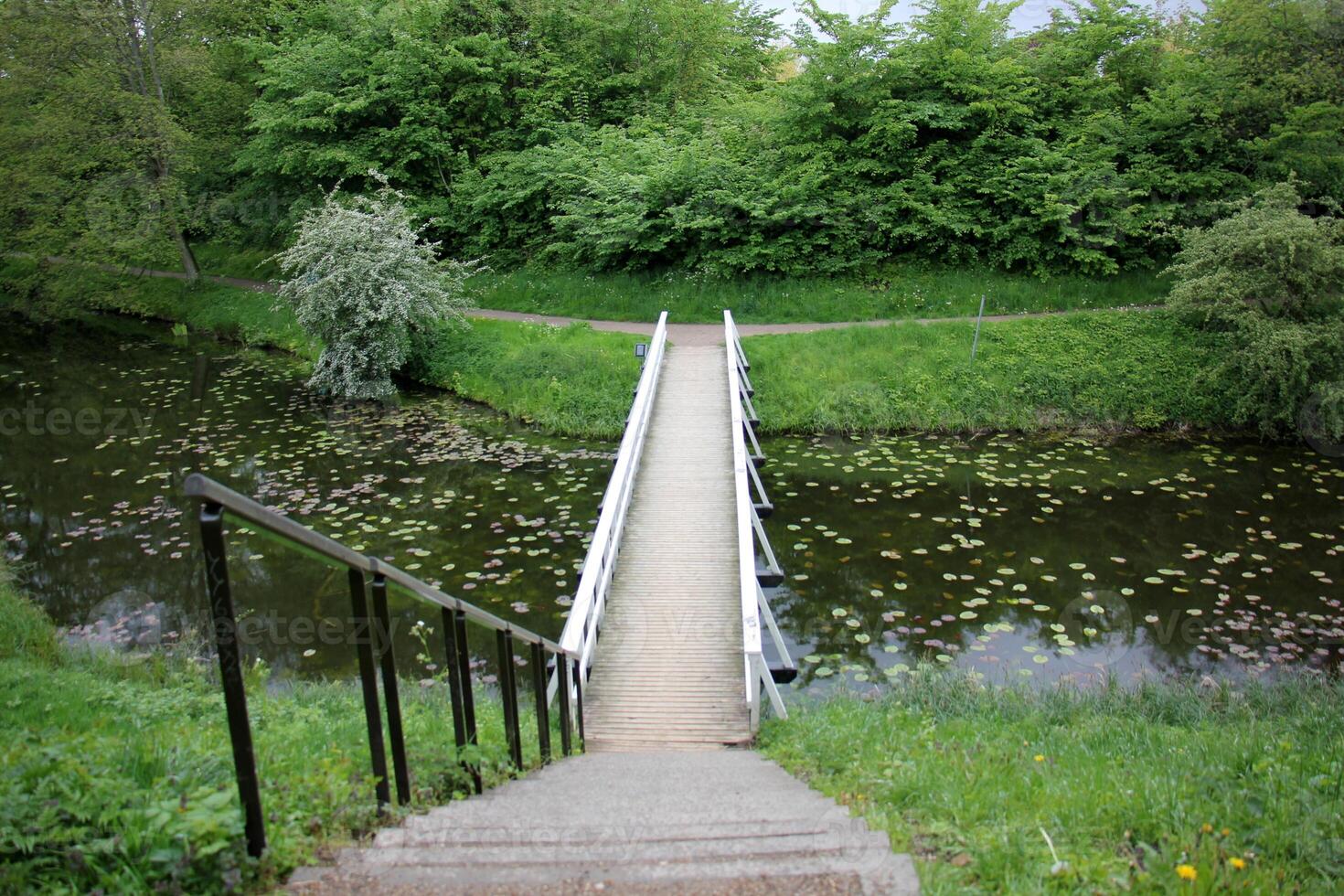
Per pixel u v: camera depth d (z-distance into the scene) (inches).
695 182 780.6
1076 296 712.4
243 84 1033.5
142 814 100.1
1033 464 523.5
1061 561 395.5
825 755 197.2
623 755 217.5
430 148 876.0
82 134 864.9
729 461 449.7
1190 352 612.7
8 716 206.5
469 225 890.1
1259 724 230.8
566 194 847.1
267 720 204.4
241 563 386.0
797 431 594.2
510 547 409.4
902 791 152.5
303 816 115.5
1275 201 579.5
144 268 1027.3
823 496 476.4
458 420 621.0
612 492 346.3
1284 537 419.5
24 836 96.7
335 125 873.5
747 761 203.8
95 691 233.3
